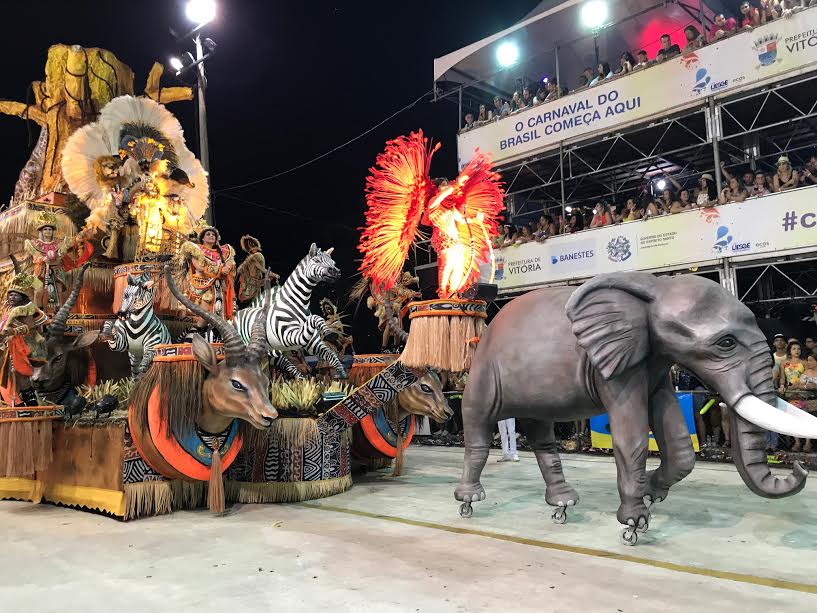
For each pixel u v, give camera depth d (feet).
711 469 23.88
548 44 41.11
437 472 24.56
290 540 14.05
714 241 31.04
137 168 25.86
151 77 32.35
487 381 15.24
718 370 12.28
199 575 11.56
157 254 22.76
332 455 19.80
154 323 20.44
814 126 36.01
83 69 29.40
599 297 12.97
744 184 31.86
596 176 43.62
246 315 21.83
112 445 17.22
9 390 18.57
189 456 16.72
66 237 24.44
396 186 16.15
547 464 15.80
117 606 10.02
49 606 10.09
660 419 14.30
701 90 32.78
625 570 11.43
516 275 38.50
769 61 30.63
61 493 18.85
